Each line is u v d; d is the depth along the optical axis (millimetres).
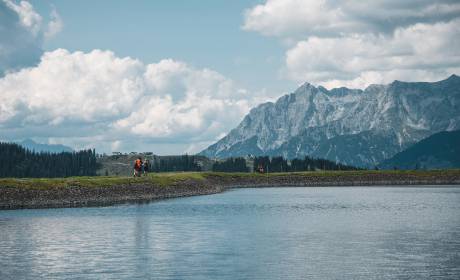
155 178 174250
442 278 49000
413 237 74375
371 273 50969
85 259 56719
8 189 119250
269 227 85875
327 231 80938
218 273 50719
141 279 48156
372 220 98438
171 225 87250
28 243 67125
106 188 142500
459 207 131250
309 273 50969
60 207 118625
